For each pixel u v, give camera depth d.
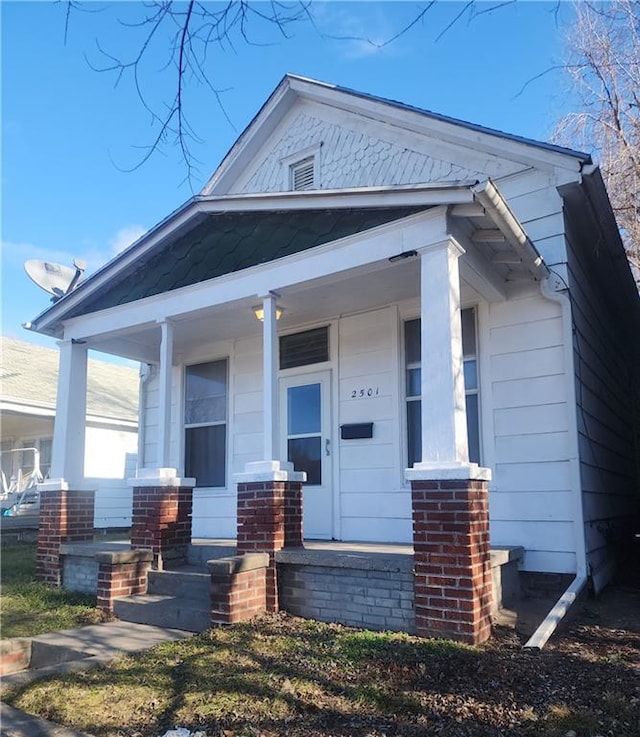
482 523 4.84
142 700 3.79
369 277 6.52
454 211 5.26
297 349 8.31
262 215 6.66
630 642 4.55
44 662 4.98
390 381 7.45
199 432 9.39
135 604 5.88
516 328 6.58
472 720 3.29
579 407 6.45
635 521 11.18
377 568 5.05
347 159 8.66
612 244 7.58
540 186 6.74
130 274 7.76
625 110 9.48
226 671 4.16
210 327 8.27
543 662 4.10
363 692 3.69
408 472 4.91
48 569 7.53
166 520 6.66
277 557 5.65
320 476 7.86
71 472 7.84
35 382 15.95
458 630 4.55
